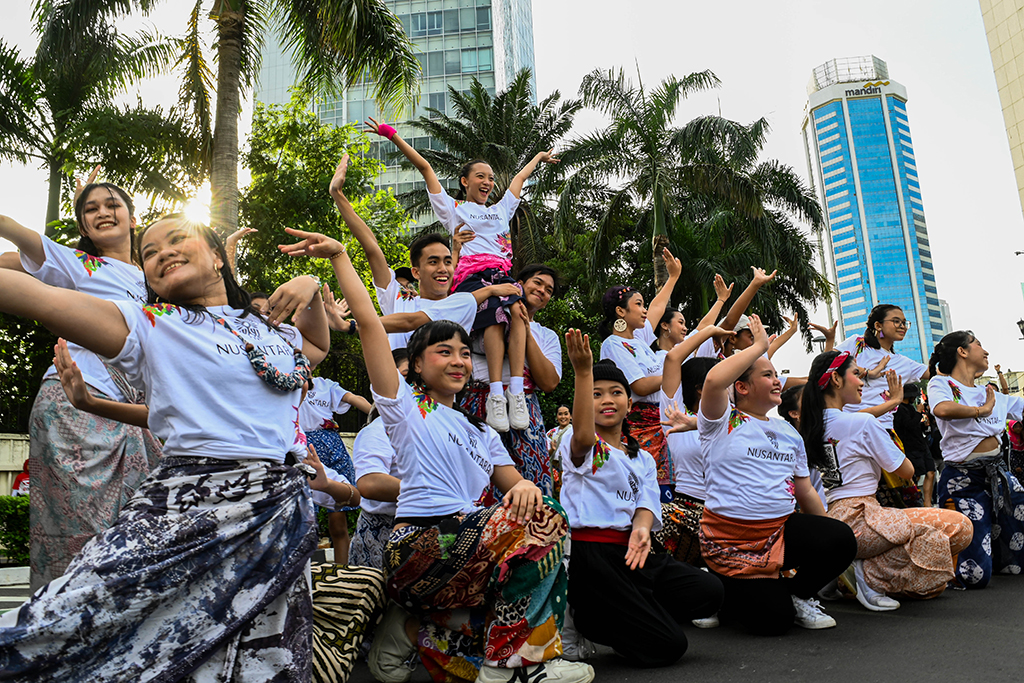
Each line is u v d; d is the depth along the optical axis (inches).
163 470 91.7
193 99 548.1
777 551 169.2
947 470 245.9
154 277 96.7
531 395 192.5
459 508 134.9
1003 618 177.6
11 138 654.5
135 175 603.8
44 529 130.5
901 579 195.5
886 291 7209.6
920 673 130.6
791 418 229.0
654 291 922.7
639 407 218.5
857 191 7411.4
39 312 84.4
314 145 818.2
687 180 834.2
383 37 524.4
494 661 124.4
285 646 91.7
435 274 187.6
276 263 769.6
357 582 131.3
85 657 82.3
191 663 84.7
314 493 197.6
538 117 1075.3
